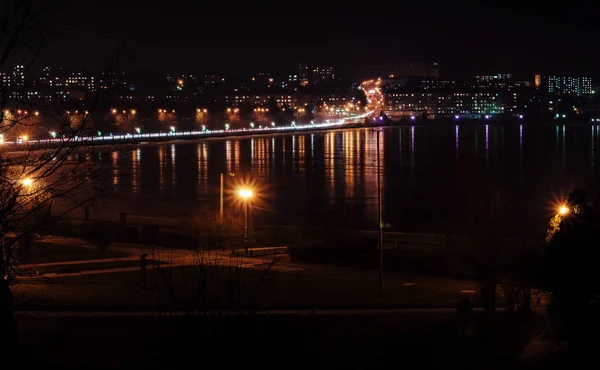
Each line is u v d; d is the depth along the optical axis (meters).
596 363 13.11
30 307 18.12
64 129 11.55
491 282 18.58
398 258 31.12
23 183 11.07
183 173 88.75
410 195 65.19
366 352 13.50
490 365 13.07
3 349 10.51
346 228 41.66
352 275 27.67
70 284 22.92
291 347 10.63
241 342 9.68
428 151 132.88
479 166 96.69
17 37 9.46
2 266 10.66
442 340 14.55
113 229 37.72
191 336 9.82
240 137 170.25
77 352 12.45
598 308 13.93
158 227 38.66
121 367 11.13
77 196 55.12
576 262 13.86
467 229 31.92
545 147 143.75
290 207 57.53
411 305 20.47
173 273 24.47
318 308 19.38
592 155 120.56
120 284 22.88
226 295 14.21
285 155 123.31
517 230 42.34
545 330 15.68
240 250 34.19
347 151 134.12
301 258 32.03
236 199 60.00
